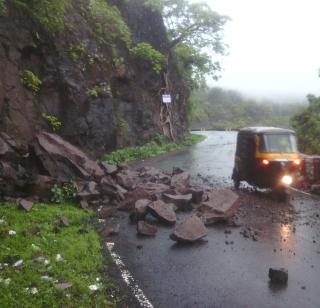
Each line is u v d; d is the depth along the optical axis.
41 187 11.72
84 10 24.12
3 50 14.55
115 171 15.08
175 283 7.17
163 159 26.75
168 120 36.31
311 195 15.16
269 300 6.55
